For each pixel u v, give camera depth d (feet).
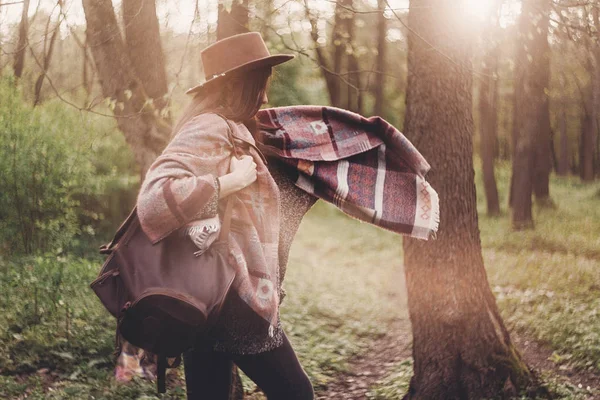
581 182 105.09
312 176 7.72
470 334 18.30
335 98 69.46
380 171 8.04
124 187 39.04
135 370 7.21
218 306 6.23
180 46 18.72
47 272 22.58
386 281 41.57
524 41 20.07
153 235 6.11
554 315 25.21
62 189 29.01
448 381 18.28
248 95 7.00
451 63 17.81
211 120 6.65
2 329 20.15
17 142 28.09
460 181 18.12
